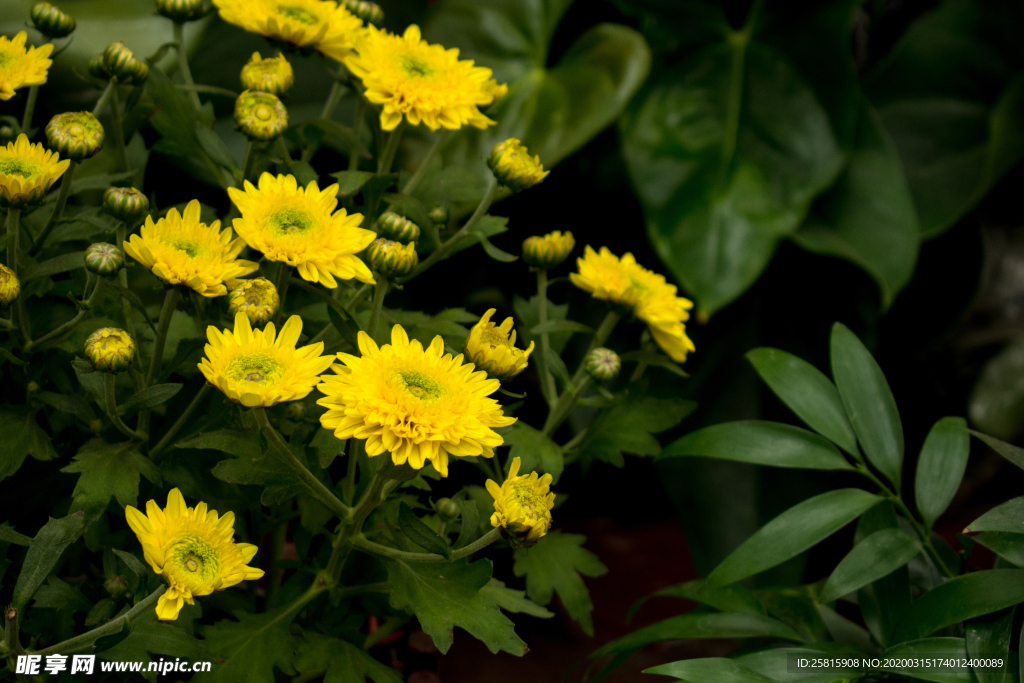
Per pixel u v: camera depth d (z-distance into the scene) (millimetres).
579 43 1354
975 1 1524
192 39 1283
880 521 989
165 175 1364
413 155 1228
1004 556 933
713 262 1261
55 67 1201
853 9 1327
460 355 883
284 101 1354
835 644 967
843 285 1471
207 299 966
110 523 979
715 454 996
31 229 966
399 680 932
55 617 947
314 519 969
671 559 1416
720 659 927
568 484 1590
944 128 1535
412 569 915
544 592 1015
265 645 926
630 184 1456
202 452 954
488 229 966
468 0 1353
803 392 1010
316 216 900
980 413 1509
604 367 992
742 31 1399
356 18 1011
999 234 1623
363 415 856
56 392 977
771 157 1326
